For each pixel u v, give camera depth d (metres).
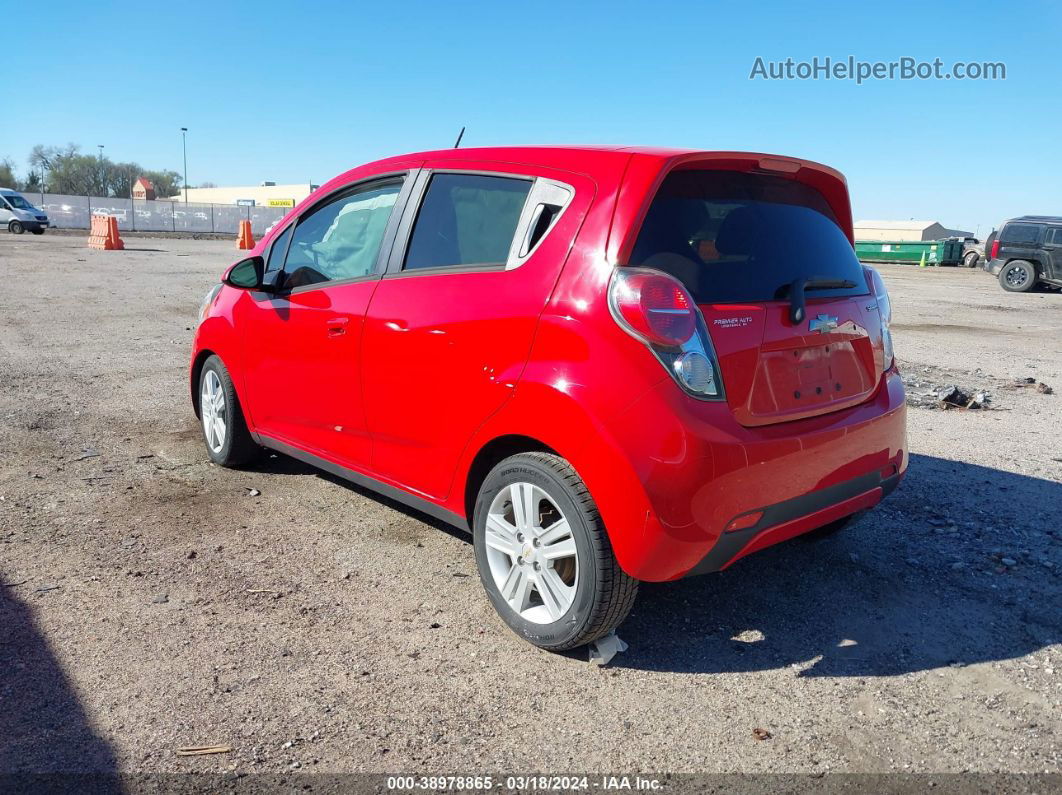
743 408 2.75
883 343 3.41
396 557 3.79
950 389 7.27
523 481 2.93
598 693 2.76
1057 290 22.52
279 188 97.19
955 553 3.94
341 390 3.76
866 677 2.88
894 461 3.34
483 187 3.31
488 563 3.13
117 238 29.56
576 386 2.68
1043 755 2.47
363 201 3.90
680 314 2.63
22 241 31.39
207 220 57.91
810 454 2.87
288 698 2.69
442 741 2.49
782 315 2.91
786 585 3.59
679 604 3.40
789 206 3.20
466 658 2.96
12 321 10.92
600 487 2.63
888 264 44.94
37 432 5.70
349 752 2.43
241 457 4.85
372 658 2.94
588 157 3.00
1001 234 21.84
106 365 8.18
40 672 2.79
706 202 2.93
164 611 3.24
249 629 3.12
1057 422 6.61
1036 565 3.82
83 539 3.91
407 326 3.33
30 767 2.33
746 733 2.56
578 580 2.78
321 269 4.00
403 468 3.49
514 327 2.91
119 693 2.69
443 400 3.18
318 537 4.00
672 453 2.56
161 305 13.20
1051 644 3.12
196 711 2.60
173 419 6.14
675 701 2.72
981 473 5.16
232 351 4.58
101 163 103.31
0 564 3.61
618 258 2.71
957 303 17.75
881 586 3.59
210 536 3.99
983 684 2.85
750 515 2.73
